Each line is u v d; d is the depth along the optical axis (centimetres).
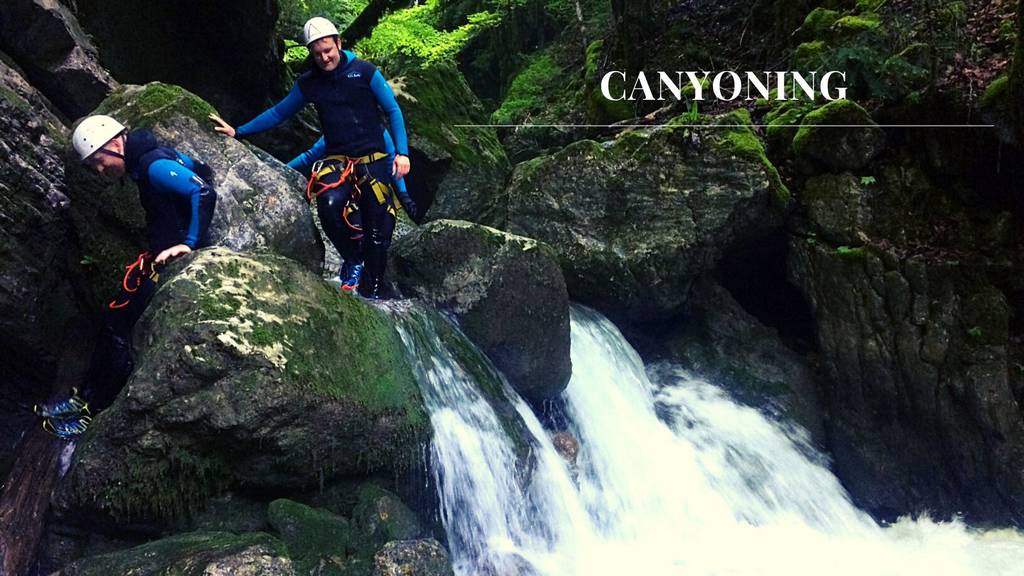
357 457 377
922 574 475
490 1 1369
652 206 651
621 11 971
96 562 320
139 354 350
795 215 651
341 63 438
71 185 441
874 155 630
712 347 670
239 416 335
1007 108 576
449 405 430
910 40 675
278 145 799
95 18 639
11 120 424
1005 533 550
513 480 446
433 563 350
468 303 482
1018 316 590
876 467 607
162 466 341
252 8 713
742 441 612
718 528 545
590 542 480
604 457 548
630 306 659
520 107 1156
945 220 610
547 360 511
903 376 594
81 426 407
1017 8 586
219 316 340
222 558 304
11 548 376
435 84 815
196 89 757
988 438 563
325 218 431
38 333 438
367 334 398
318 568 337
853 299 611
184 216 383
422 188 776
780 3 854
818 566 484
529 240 510
